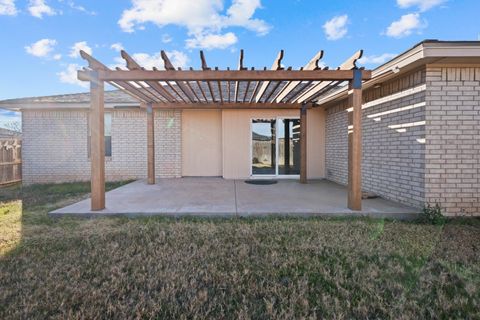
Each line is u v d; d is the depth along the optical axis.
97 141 4.88
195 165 10.18
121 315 2.08
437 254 3.15
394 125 5.56
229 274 2.69
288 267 2.84
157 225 4.20
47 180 9.52
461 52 4.09
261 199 5.91
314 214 4.73
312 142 9.74
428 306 2.20
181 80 4.84
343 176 8.24
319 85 6.14
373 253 3.16
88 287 2.46
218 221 4.51
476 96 4.63
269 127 9.76
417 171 4.90
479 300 2.27
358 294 2.36
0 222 4.39
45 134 9.50
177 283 2.53
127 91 6.50
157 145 9.81
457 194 4.70
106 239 3.61
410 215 4.62
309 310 2.15
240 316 2.06
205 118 10.16
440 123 4.66
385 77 5.37
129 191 6.95
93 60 4.65
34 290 2.42
